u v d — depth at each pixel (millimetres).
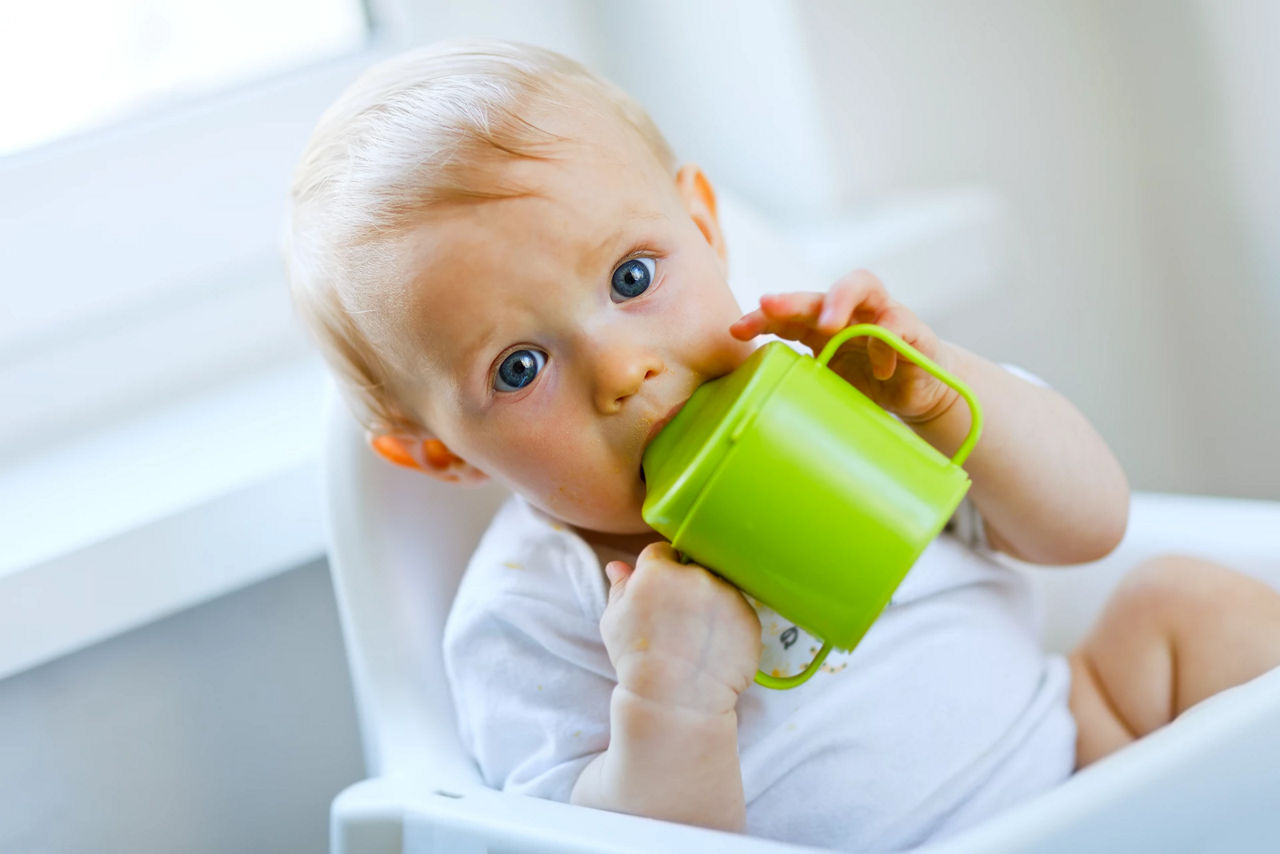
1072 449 836
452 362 750
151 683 1027
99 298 1196
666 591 684
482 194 735
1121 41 1277
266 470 984
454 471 889
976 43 1324
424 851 668
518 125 757
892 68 1280
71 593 924
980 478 826
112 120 1201
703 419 675
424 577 903
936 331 1279
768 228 1014
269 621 1062
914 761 807
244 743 1066
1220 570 833
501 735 823
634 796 696
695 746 683
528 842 595
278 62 1261
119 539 932
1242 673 791
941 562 863
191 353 1238
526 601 833
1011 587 906
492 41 879
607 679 813
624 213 741
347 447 896
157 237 1213
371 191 765
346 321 801
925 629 841
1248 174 1214
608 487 742
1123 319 1360
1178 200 1286
